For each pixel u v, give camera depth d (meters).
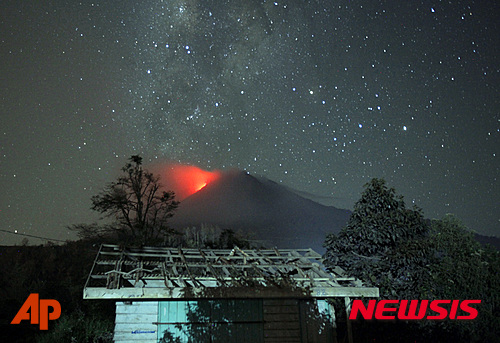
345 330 11.84
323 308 11.62
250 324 11.18
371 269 12.23
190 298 10.41
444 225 13.82
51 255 24.31
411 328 11.69
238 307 11.29
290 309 11.45
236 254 13.84
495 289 12.85
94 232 22.98
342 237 13.40
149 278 11.05
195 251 13.79
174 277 10.95
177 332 10.80
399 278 12.19
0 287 18.55
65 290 18.67
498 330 12.31
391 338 11.54
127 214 23.88
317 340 11.24
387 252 12.57
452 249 13.26
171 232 24.33
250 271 12.65
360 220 13.41
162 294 9.92
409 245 12.47
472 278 12.66
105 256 18.70
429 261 12.73
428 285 11.98
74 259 24.16
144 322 10.75
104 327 13.64
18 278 19.33
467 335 11.96
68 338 12.41
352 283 11.95
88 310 15.60
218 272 12.30
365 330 11.60
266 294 10.63
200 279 11.31
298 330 11.27
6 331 13.45
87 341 12.54
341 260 12.82
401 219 13.02
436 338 11.68
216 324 11.04
